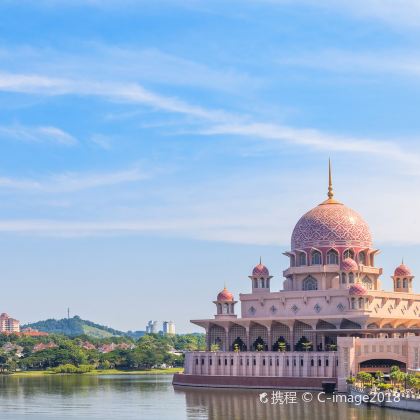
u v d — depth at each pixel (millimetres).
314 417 185500
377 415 186625
